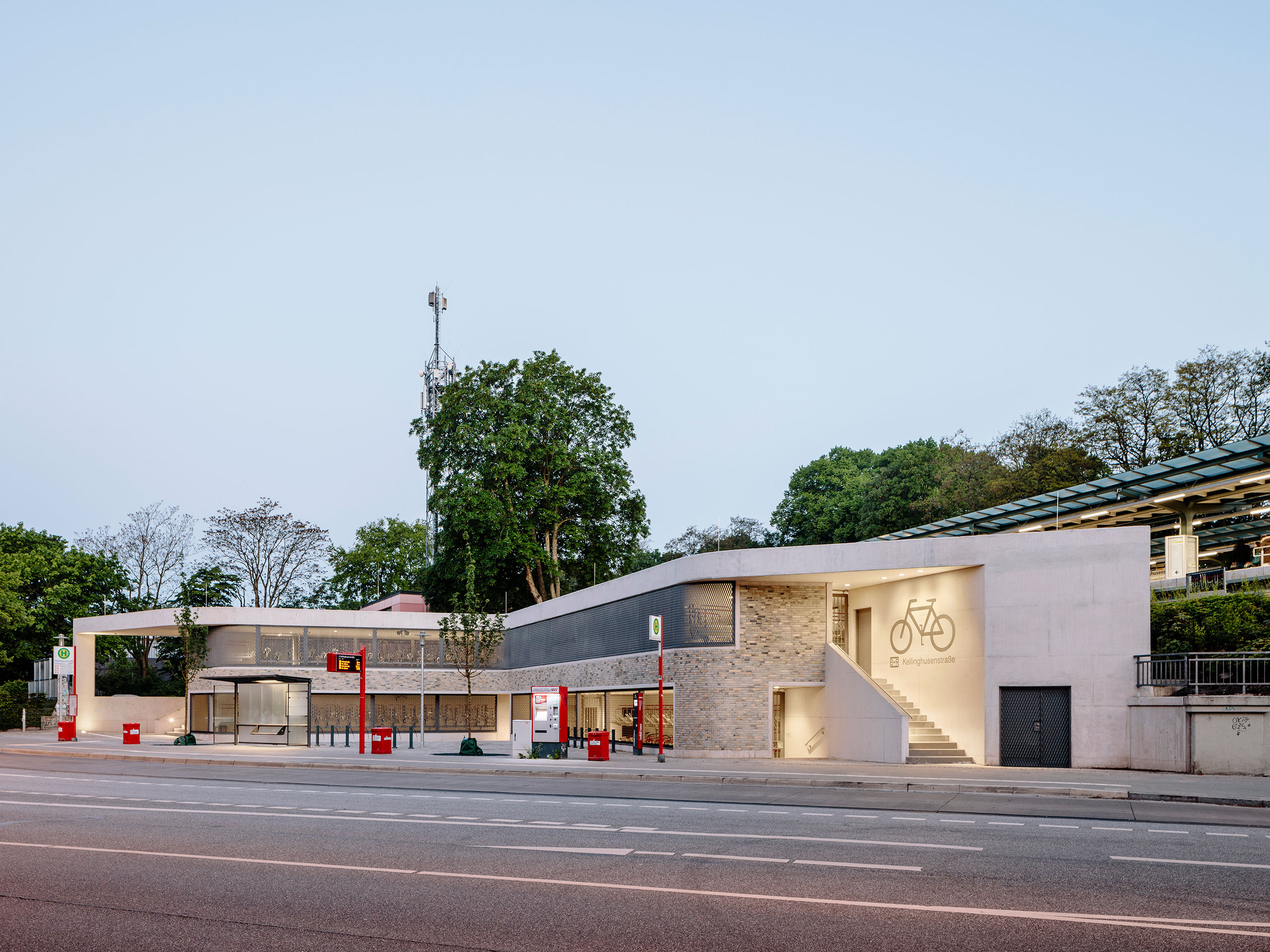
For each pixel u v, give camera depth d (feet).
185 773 92.48
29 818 56.24
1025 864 40.22
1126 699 91.97
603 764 96.94
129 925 30.40
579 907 32.48
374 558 261.44
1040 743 94.58
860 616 121.29
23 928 30.09
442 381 247.29
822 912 31.63
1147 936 28.76
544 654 161.99
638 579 124.36
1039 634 95.40
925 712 106.52
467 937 28.78
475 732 184.14
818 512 260.01
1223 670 91.04
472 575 156.04
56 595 231.91
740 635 111.24
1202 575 121.80
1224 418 177.99
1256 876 37.81
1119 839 47.34
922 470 223.10
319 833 49.32
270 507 252.62
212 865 40.14
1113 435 187.52
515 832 49.57
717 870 38.88
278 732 139.54
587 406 202.59
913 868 39.29
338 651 177.68
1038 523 150.51
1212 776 83.56
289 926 30.12
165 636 227.81
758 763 100.78
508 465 188.55
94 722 191.11
